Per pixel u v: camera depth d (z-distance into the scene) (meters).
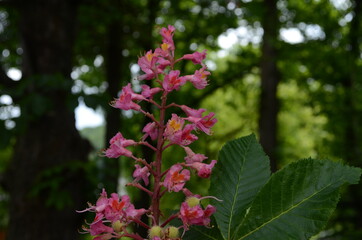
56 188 5.91
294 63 12.98
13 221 6.46
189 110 1.52
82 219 6.56
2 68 6.28
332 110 11.59
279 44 11.60
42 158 6.55
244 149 1.50
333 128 11.66
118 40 11.78
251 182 1.45
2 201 9.12
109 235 1.44
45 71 6.71
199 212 1.37
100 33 12.45
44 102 5.40
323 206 1.30
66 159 6.66
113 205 1.41
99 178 6.54
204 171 1.46
